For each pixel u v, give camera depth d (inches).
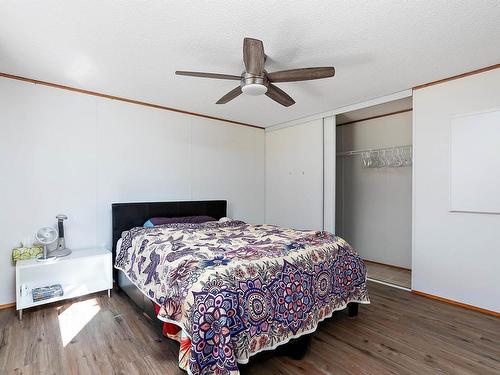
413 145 122.3
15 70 103.3
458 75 108.3
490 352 77.7
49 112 115.5
